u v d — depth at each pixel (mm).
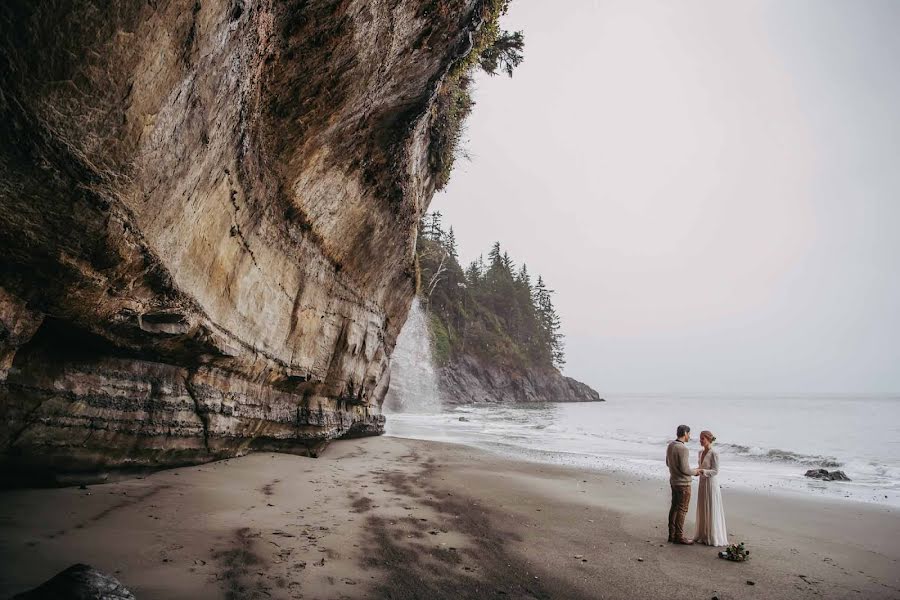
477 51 14758
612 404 104688
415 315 60000
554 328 127312
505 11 14633
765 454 18891
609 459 16500
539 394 103438
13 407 4867
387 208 13367
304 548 5172
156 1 3684
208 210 6230
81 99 3553
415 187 15672
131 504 5516
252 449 10172
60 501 5180
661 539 7109
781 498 10773
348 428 14633
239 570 4336
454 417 40125
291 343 10391
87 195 3871
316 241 10641
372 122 10430
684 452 7027
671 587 5328
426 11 9172
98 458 5922
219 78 5164
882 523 8594
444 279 89062
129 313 5176
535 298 125500
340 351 13125
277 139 7871
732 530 7977
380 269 14883
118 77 3672
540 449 18656
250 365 8922
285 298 9773
